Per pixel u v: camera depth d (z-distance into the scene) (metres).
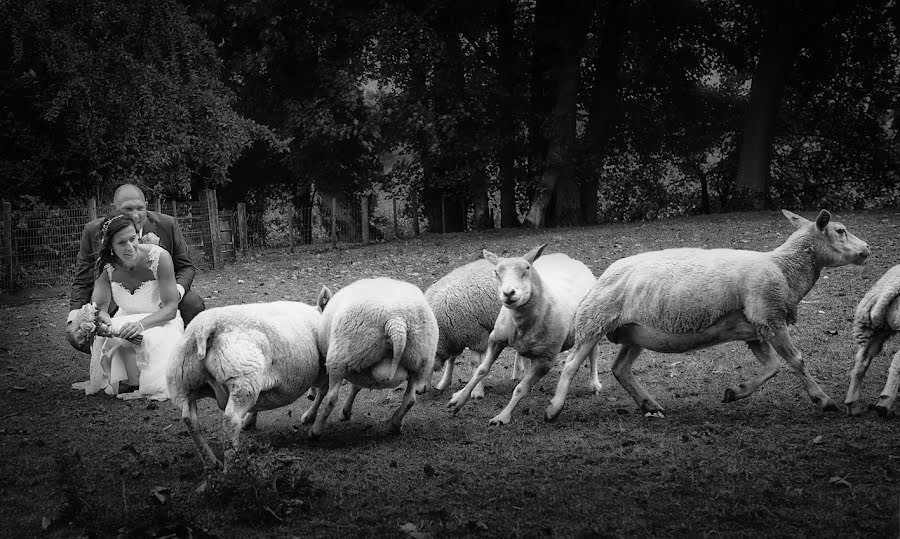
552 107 31.23
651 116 33.09
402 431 6.97
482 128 29.95
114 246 7.75
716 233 19.70
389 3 28.11
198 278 18.03
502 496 5.27
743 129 31.08
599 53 30.41
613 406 7.64
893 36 31.36
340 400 8.24
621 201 34.03
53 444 6.69
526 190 31.59
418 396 8.30
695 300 6.89
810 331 9.91
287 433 6.98
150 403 7.88
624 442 6.37
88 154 20.00
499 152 29.47
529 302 7.11
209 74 24.27
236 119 24.28
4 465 6.12
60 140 20.55
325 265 19.25
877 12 29.92
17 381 9.21
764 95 28.77
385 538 4.66
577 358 7.29
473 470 5.82
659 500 5.13
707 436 6.51
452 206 31.84
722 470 5.62
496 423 7.10
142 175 21.36
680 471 5.65
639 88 32.69
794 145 33.81
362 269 17.83
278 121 30.41
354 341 6.33
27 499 5.43
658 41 31.53
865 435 6.25
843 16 29.81
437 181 29.75
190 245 19.84
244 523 4.92
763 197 28.75
